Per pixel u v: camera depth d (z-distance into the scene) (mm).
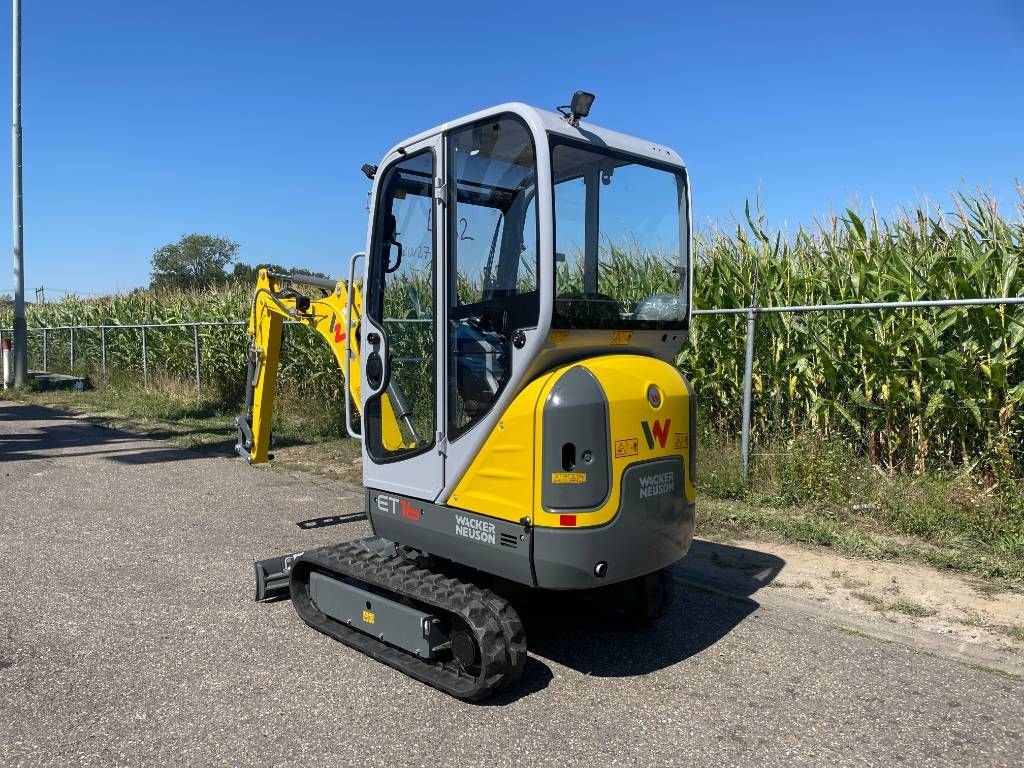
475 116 3475
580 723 3314
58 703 3453
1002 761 3031
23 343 16422
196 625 4324
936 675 3756
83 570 5230
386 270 4051
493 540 3447
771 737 3205
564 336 3332
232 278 16703
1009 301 5312
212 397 13773
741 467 6828
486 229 3598
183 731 3229
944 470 6352
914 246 6906
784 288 7227
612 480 3289
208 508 6930
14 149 16266
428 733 3227
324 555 4219
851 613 4500
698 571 5188
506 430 3379
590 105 3459
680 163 4066
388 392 4062
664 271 3990
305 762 3016
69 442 10344
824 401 6859
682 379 3756
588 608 4551
